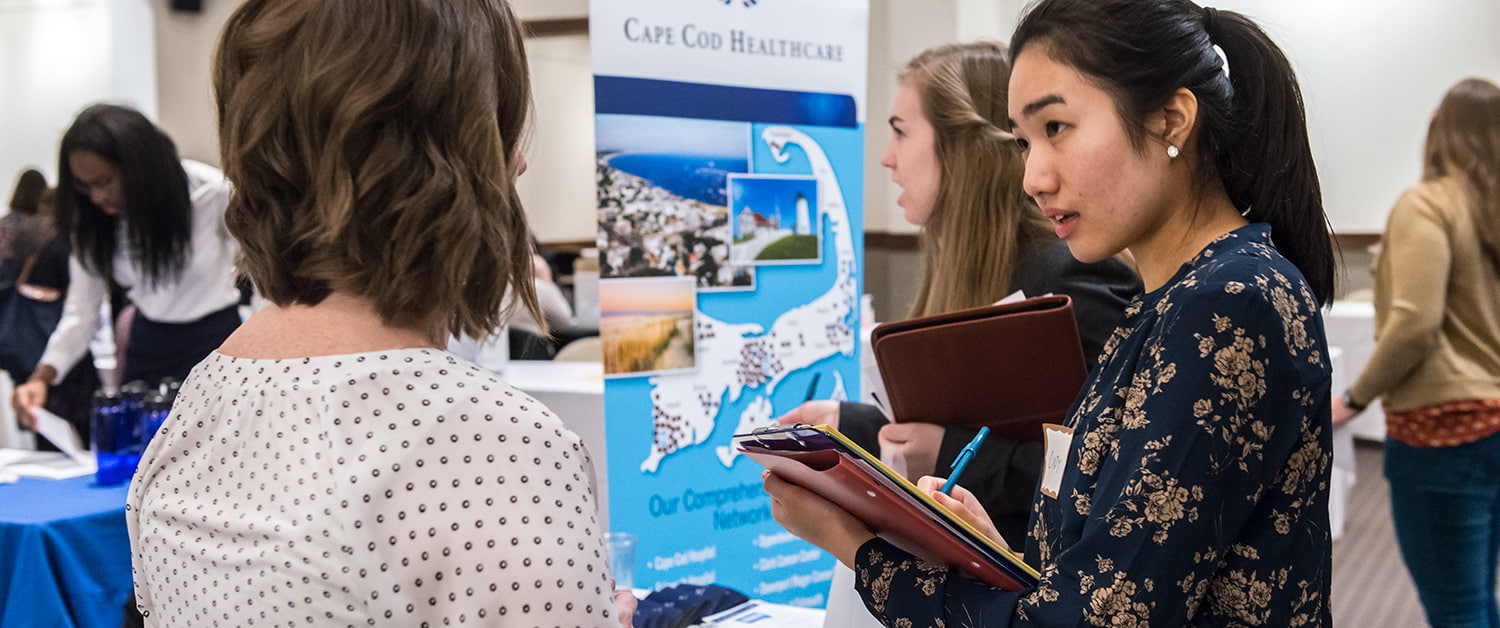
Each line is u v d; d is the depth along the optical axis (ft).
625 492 7.25
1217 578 2.83
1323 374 2.80
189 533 2.29
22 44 22.56
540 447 2.21
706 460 7.64
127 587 7.55
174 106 22.58
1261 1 21.97
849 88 8.34
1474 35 20.25
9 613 7.07
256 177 2.31
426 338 2.40
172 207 10.07
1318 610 2.91
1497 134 8.41
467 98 2.33
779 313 7.98
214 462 2.29
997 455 4.92
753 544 7.97
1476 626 8.51
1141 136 2.98
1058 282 5.50
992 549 2.90
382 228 2.25
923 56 6.46
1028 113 3.13
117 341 10.80
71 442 9.00
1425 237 8.26
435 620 2.08
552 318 15.76
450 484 2.12
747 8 7.65
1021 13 3.26
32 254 11.52
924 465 5.08
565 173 27.71
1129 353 2.96
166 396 8.30
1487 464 8.30
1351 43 21.29
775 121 7.86
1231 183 3.10
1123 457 2.76
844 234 8.38
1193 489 2.64
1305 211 3.17
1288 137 3.12
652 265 7.29
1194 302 2.75
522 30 2.59
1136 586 2.66
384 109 2.23
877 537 3.32
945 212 6.11
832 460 2.89
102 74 22.24
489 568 2.08
